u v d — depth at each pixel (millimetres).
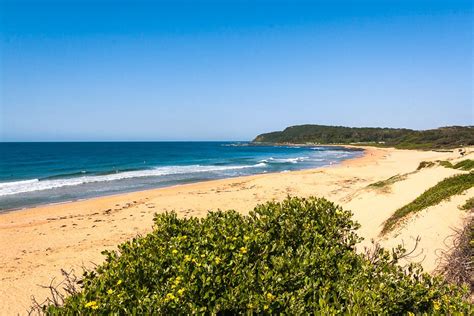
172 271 3602
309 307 3338
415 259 8125
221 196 23297
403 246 9102
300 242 4582
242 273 3523
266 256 3914
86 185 30703
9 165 52688
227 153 93875
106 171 42781
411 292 3438
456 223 9070
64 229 15883
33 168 47688
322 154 84250
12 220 17719
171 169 45906
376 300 3303
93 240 14234
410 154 74250
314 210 5219
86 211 19625
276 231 4742
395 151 89938
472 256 6078
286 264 3803
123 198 23484
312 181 29625
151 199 22703
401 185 17125
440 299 3514
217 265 3537
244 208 19766
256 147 148500
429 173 18922
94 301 2885
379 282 3549
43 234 15133
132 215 18484
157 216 5105
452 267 6055
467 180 14117
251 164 54406
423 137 110375
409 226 10219
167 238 4473
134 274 3490
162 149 122438
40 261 11961
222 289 3354
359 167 44188
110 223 16859
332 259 4031
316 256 3990
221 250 3836
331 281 3707
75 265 11531
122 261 3773
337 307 3242
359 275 3725
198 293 3182
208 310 3131
